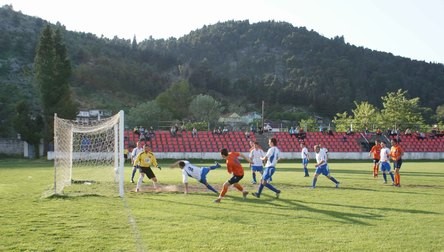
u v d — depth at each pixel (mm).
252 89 141625
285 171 28125
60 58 47969
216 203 12812
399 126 67250
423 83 148625
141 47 185000
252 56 198625
